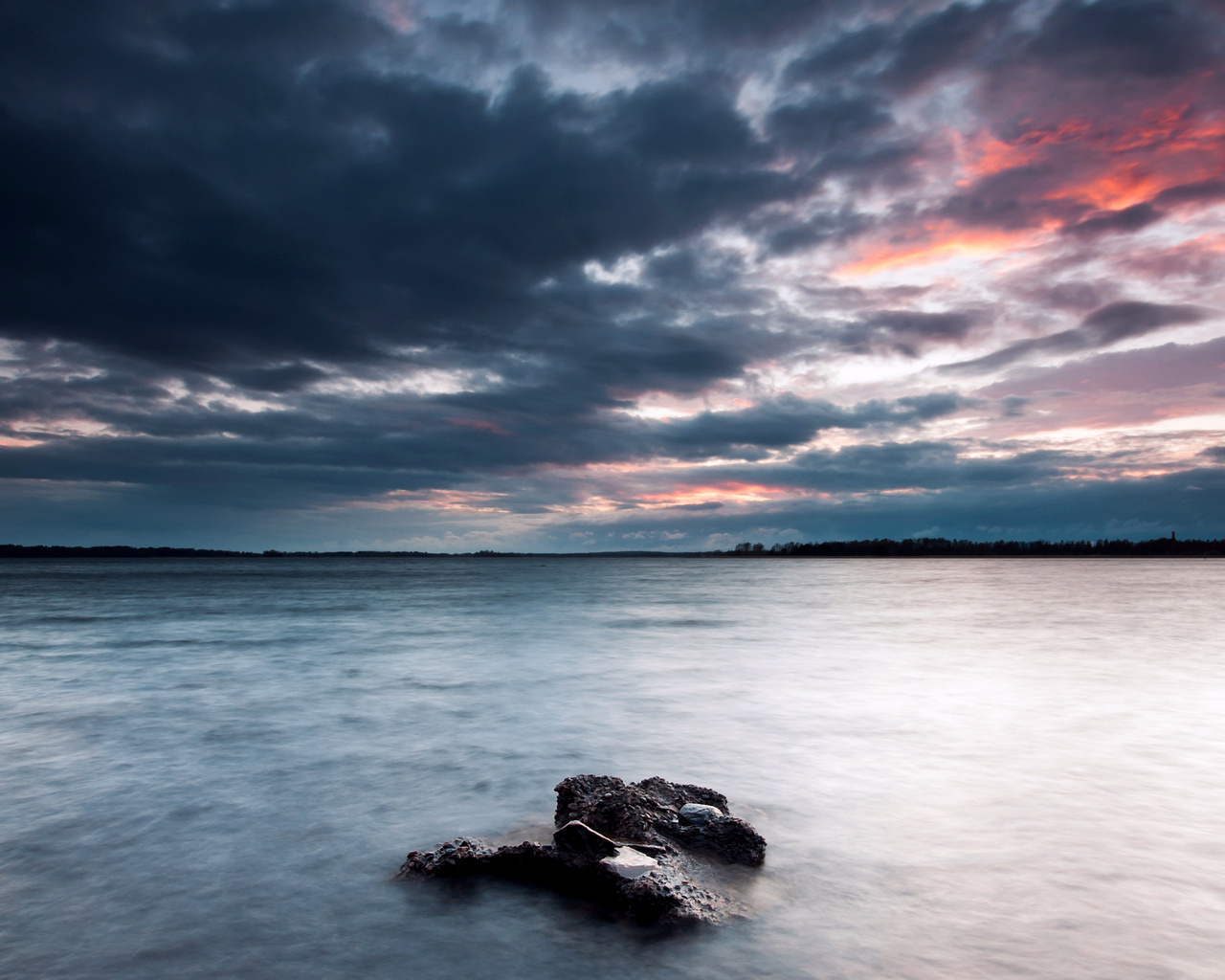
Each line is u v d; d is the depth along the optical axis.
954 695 12.83
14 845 5.92
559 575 114.44
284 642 22.02
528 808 6.84
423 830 6.25
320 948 4.26
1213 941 4.28
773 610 36.69
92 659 18.16
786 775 7.91
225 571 130.38
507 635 23.95
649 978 3.89
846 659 17.67
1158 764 8.28
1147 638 22.08
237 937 4.40
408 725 10.53
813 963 4.02
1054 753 8.78
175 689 13.76
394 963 4.09
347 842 5.96
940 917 4.57
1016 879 5.16
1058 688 13.42
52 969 4.05
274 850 5.80
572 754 8.87
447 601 44.97
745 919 4.54
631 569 164.38
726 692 13.27
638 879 4.70
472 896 4.90
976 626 26.70
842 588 65.44
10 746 9.32
